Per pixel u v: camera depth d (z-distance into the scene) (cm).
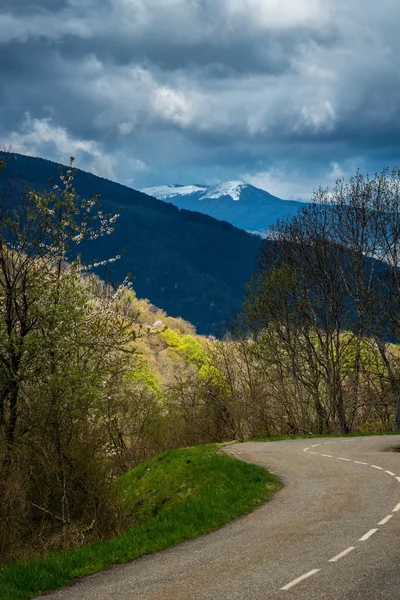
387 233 5847
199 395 5294
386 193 5866
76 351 2464
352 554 1427
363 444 4056
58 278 2491
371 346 5866
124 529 2191
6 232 2420
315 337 6128
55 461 2205
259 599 1157
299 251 5894
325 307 5900
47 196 2442
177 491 2820
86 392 2261
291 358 5741
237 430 5306
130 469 3972
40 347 2348
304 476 2738
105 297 2612
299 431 5681
